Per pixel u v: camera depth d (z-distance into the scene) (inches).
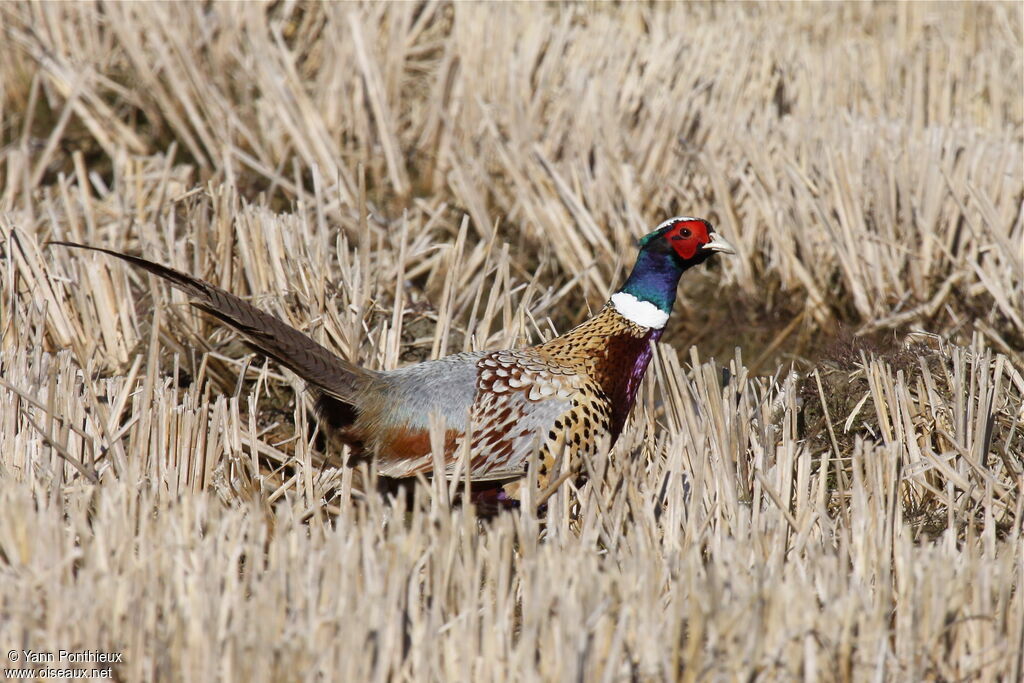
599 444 342.3
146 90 742.5
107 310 470.6
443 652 262.4
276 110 698.8
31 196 601.0
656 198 655.1
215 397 455.5
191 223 519.8
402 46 730.2
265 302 477.1
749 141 617.6
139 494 322.3
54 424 371.9
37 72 762.8
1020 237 566.3
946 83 702.5
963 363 410.3
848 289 589.0
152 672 252.5
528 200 632.4
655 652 254.8
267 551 315.9
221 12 759.1
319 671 250.4
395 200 676.1
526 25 737.6
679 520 326.3
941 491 380.2
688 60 703.1
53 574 261.3
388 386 362.6
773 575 274.2
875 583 293.0
